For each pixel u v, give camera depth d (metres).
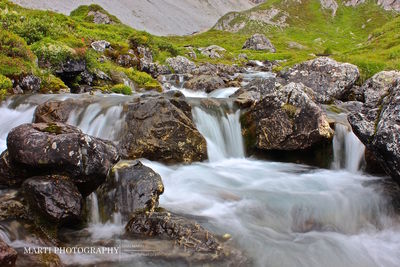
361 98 19.83
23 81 15.23
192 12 182.62
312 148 11.03
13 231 5.93
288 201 8.45
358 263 6.57
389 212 8.25
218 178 9.79
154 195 7.14
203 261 6.00
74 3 113.12
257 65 42.47
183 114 11.17
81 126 11.67
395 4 127.25
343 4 140.38
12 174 6.88
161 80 25.70
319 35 113.12
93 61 20.53
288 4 146.38
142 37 32.53
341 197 8.70
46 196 6.12
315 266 6.38
